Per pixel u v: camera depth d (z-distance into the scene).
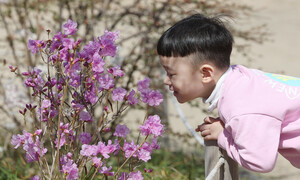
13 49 4.88
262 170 2.24
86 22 4.68
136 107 4.89
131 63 4.85
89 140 2.32
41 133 2.34
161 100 2.30
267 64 9.41
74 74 2.30
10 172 4.09
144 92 2.28
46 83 2.26
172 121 6.55
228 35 2.53
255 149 2.24
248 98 2.34
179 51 2.43
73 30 2.21
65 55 2.21
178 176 4.48
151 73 5.07
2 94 4.73
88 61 2.20
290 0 15.16
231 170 2.43
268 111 2.30
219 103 2.45
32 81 2.28
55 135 2.54
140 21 5.00
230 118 2.33
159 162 4.92
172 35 2.47
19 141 2.23
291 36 11.37
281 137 2.46
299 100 2.38
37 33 4.62
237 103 2.33
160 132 2.26
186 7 5.07
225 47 2.48
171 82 2.53
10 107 4.67
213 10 5.04
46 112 2.31
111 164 4.28
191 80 2.47
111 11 5.23
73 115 2.31
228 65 2.53
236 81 2.43
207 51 2.42
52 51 2.24
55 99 2.34
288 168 5.76
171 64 2.49
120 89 2.27
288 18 12.98
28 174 4.18
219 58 2.46
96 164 2.24
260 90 2.39
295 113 2.39
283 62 9.62
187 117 6.14
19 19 4.91
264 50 10.33
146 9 5.02
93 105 2.28
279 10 13.92
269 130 2.27
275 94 2.38
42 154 2.29
